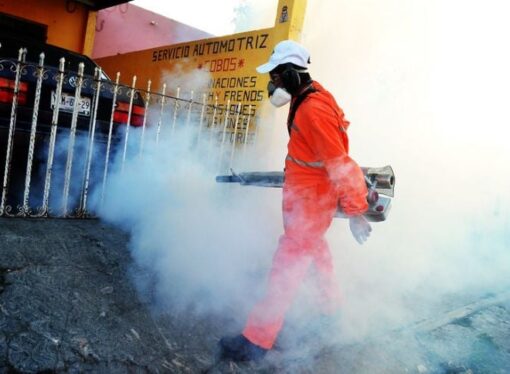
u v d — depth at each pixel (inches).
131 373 77.7
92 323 88.0
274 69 88.2
